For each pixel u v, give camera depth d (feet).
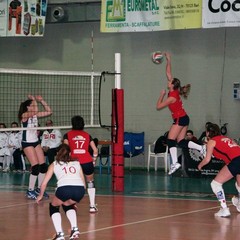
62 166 41.63
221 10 85.30
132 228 46.96
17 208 57.47
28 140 64.23
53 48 105.91
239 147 54.13
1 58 108.47
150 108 100.94
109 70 102.83
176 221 50.39
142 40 101.19
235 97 95.91
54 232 45.03
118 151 71.46
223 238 43.06
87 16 101.45
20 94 100.94
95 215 53.47
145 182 82.12
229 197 68.03
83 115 96.78
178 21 87.81
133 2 90.43
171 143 60.18
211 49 97.45
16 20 97.30
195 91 98.27
